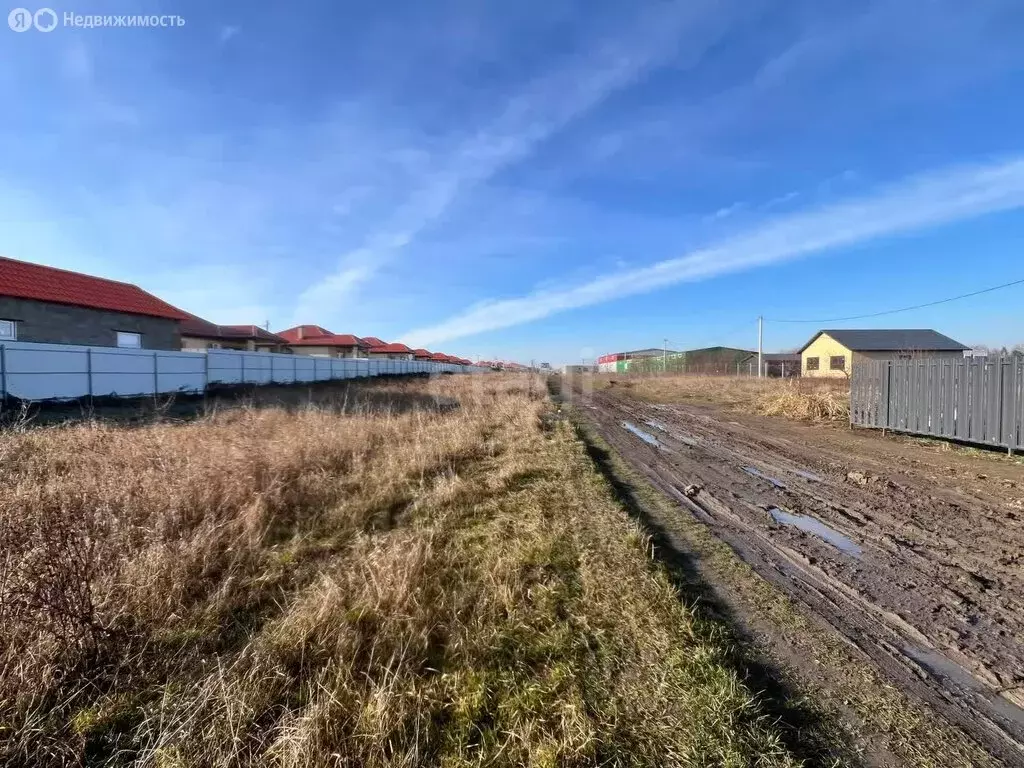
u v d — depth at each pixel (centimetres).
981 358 838
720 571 365
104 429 766
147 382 1752
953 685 237
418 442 764
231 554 362
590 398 2044
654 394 2256
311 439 689
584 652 256
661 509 522
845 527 468
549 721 207
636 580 332
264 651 247
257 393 2011
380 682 227
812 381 2119
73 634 238
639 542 402
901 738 202
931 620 297
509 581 329
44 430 782
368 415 1092
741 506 534
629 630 275
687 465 749
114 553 318
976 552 404
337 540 414
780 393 1616
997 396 807
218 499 454
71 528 316
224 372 2111
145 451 591
